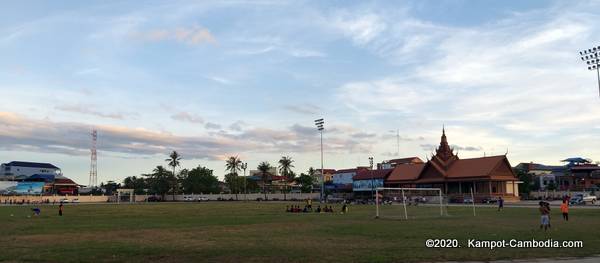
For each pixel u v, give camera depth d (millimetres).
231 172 169000
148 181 160625
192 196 155750
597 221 35281
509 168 106438
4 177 175750
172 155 160750
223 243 22078
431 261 16391
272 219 42469
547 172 158375
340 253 18297
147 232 28734
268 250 19297
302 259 16891
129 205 98500
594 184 133750
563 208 37375
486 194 102875
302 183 167875
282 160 164500
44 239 24641
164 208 76812
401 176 123688
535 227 30297
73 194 171375
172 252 18781
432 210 59406
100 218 46719
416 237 24312
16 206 92625
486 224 33594
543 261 16406
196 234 27109
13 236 26562
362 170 139125
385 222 37156
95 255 17984
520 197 110500
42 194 152000
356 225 33719
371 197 122125
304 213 54875
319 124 106312
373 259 16734
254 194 152250
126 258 17328
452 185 113125
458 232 26969
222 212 59344
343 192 149000
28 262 16500
